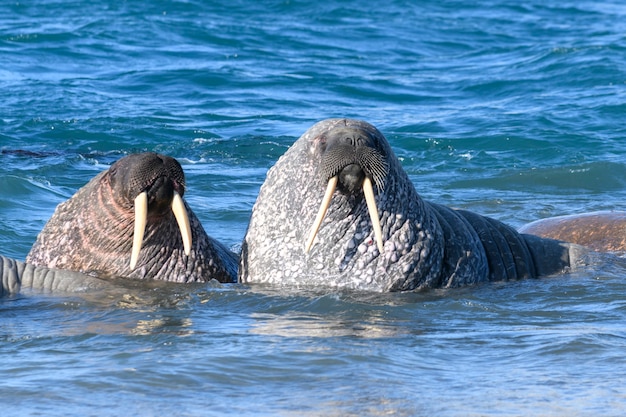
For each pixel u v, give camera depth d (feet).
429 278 115.85
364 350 89.51
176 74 314.35
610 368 84.38
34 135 238.27
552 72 325.83
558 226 149.59
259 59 350.84
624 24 456.45
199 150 228.84
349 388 78.89
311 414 73.20
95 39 371.35
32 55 339.98
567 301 112.37
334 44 393.29
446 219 122.72
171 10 456.86
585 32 433.48
